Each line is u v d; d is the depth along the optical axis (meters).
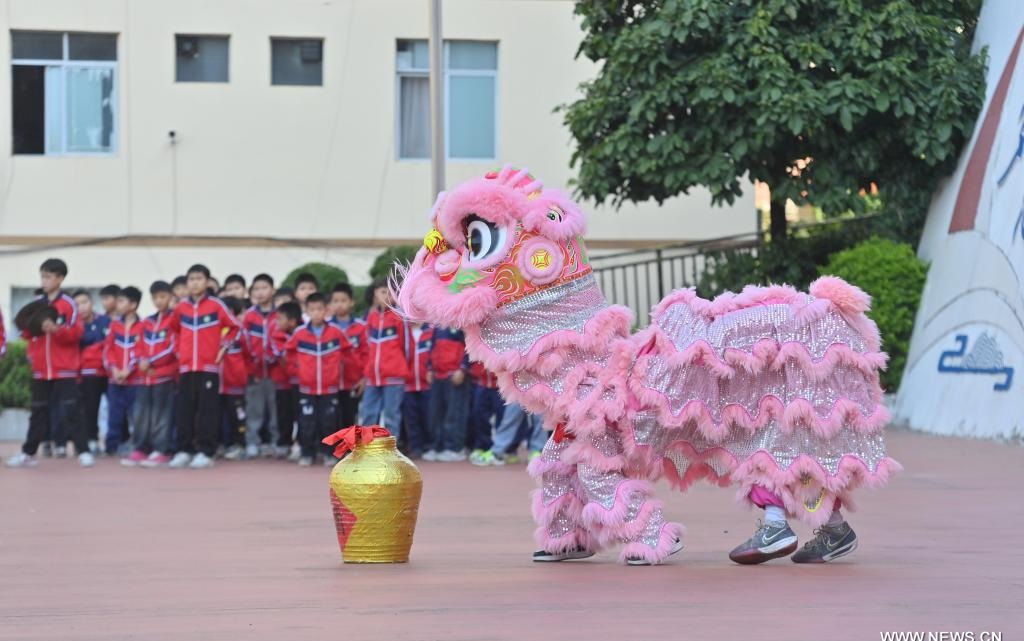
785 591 5.98
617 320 6.79
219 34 22.19
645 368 6.60
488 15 22.61
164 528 8.75
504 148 22.70
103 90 22.09
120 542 8.02
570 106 17.34
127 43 21.98
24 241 21.89
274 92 22.31
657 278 22.22
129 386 16.28
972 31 16.98
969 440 14.18
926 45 15.57
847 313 6.63
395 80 22.56
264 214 22.34
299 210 22.42
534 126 22.75
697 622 5.27
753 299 6.66
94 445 17.06
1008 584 6.16
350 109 22.47
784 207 18.02
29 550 7.66
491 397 14.83
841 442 6.54
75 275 21.97
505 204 6.72
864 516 8.91
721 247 21.77
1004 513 9.06
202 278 14.20
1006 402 13.81
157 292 15.00
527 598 5.85
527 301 6.74
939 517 8.85
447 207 6.80
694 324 6.60
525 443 16.91
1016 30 15.20
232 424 15.52
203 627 5.27
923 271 16.16
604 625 5.23
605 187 16.45
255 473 13.47
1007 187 14.44
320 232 22.47
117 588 6.26
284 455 15.52
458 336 14.66
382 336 14.20
